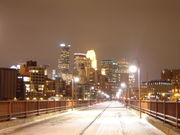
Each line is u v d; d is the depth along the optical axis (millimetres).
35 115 34812
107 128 24578
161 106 26781
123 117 40000
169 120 22203
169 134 18953
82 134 20125
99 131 22156
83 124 28500
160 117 26531
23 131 22016
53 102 45688
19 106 28828
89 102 102562
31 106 33219
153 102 32469
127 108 74125
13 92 66812
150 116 32812
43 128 24453
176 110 19438
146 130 23031
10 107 26062
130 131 22281
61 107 51312
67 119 36000
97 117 39969
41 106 37844
